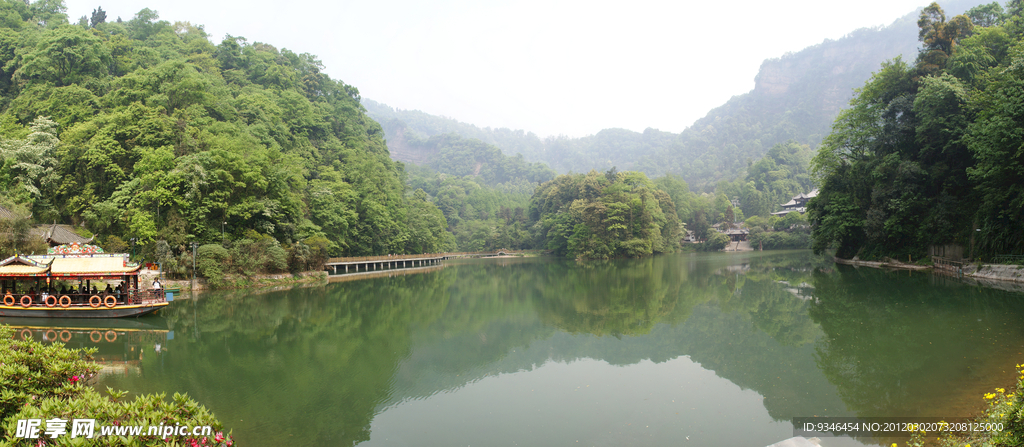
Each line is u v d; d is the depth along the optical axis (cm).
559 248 11881
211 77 7706
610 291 4381
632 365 1989
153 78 5544
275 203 5078
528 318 3119
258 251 4616
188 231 4319
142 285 3781
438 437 1315
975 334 2128
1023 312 2503
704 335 2480
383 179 8975
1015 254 3538
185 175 4234
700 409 1478
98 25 8494
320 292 4397
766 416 1401
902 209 4506
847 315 2762
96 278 2848
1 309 2791
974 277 3762
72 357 986
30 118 5550
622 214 9700
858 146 5447
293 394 1681
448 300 4012
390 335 2633
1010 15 4834
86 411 680
